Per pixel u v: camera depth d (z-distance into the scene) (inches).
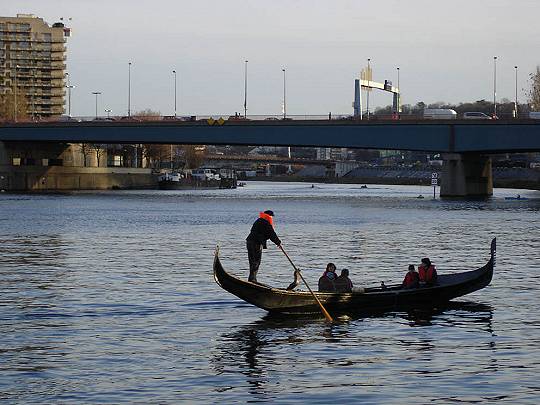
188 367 1306.6
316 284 2213.3
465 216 4859.7
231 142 6963.6
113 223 4311.0
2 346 1435.8
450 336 1521.9
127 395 1160.8
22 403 1127.0
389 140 6540.4
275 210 5502.0
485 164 7219.5
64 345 1445.6
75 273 2365.9
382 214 5068.9
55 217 4709.6
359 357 1366.9
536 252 2994.6
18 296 1951.3
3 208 5457.7
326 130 6688.0
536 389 1181.7
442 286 1835.6
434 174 6939.0
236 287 1637.6
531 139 6205.7
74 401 1135.6
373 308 1768.0
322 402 1131.3
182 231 3858.3
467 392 1170.6
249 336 1521.9
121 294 1980.8
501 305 1844.2
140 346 1440.7
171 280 2228.1
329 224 4298.7
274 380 1235.2
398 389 1186.0
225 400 1141.7
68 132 7642.7
